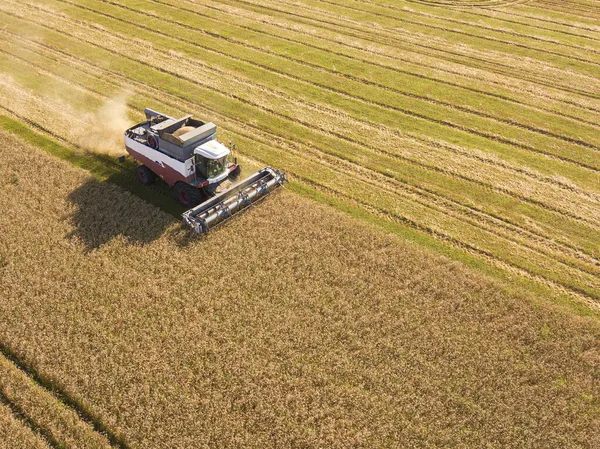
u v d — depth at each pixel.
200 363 12.69
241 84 27.50
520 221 18.81
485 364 13.19
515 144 23.64
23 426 11.30
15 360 12.74
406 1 43.03
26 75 27.19
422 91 28.00
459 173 21.28
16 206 17.61
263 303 14.55
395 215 18.86
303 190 19.75
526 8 42.62
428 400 12.28
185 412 11.62
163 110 24.53
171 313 14.02
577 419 12.05
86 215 17.48
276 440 11.24
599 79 30.33
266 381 12.38
